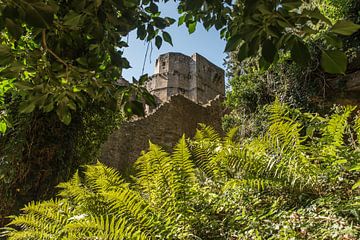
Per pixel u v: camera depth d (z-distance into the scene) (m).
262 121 4.94
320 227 1.68
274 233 1.76
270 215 1.96
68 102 1.94
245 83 5.67
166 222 1.92
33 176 2.61
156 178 2.19
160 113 10.24
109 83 1.85
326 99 4.75
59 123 2.78
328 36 0.95
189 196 2.11
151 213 2.00
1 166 2.85
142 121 9.70
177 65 25.20
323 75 4.75
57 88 1.80
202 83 25.22
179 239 1.83
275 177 2.14
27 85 1.72
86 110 4.28
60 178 2.74
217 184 2.44
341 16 4.69
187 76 25.36
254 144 2.56
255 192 2.22
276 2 0.93
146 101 1.90
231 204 2.13
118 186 2.42
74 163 4.23
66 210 2.39
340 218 1.70
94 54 1.84
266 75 5.32
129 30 1.88
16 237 2.23
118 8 1.51
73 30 1.77
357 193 2.00
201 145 2.77
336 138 2.28
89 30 1.54
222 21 2.21
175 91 24.28
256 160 2.23
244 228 1.84
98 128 4.96
